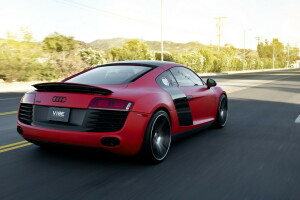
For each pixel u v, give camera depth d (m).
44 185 3.11
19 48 19.31
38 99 3.72
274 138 5.29
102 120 3.40
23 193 2.91
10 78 19.02
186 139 5.20
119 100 3.42
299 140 5.16
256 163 3.90
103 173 3.46
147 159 3.71
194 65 45.94
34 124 3.72
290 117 7.51
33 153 4.21
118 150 3.47
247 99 11.58
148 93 3.75
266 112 8.32
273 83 21.47
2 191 2.95
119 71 4.22
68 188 3.03
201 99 5.08
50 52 21.88
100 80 4.00
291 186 3.13
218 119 5.93
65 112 3.52
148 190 2.99
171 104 4.09
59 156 4.07
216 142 4.98
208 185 3.14
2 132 5.71
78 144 3.43
